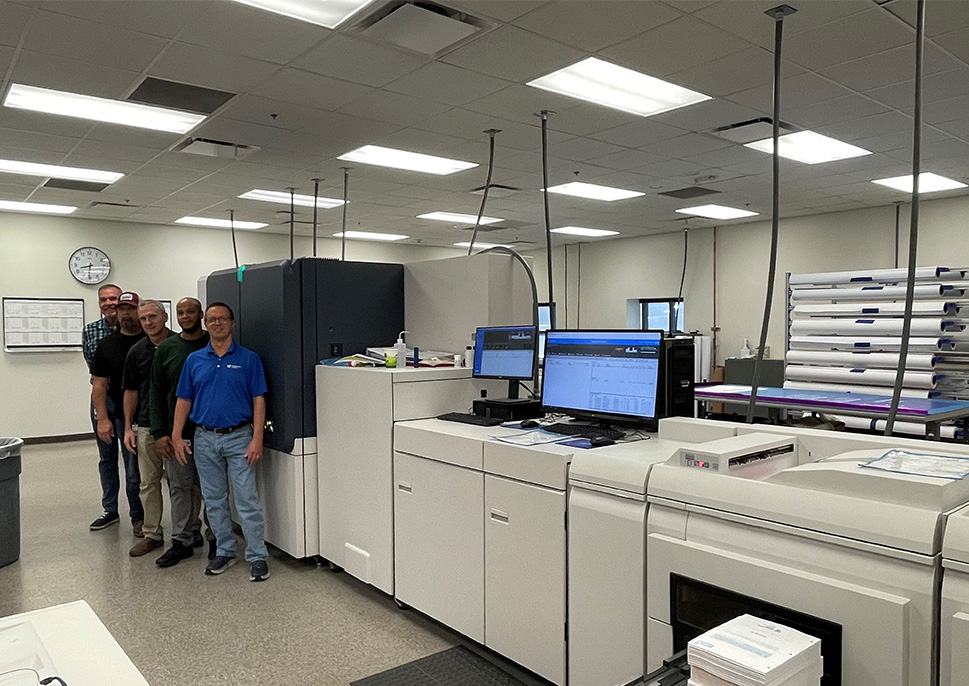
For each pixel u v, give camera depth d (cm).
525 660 224
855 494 135
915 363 356
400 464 283
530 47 330
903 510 125
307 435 341
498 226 919
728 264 916
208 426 328
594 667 193
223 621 282
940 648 118
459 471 251
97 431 401
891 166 576
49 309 773
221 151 512
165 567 345
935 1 284
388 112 426
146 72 357
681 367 242
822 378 394
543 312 1180
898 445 169
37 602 302
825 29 311
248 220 827
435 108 420
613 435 235
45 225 773
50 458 662
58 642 89
